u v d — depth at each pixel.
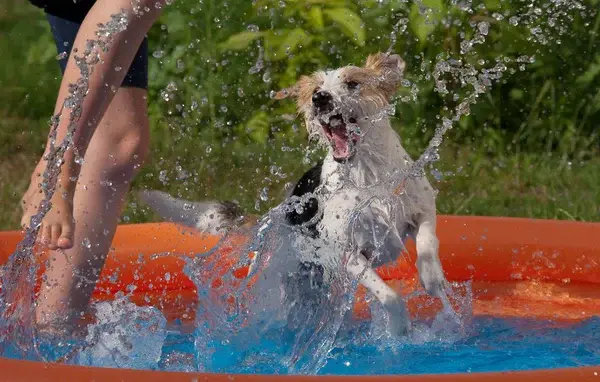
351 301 5.30
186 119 10.80
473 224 6.66
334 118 5.89
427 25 9.69
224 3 10.70
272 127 10.34
